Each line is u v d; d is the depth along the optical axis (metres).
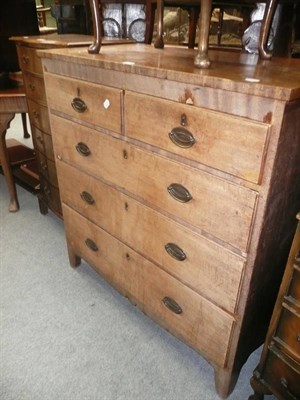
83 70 0.99
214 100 0.69
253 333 1.00
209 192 0.79
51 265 1.63
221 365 1.00
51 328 1.29
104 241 1.28
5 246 1.76
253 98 0.63
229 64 0.87
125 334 1.28
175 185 0.87
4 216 2.04
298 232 0.73
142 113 0.86
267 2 0.96
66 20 2.04
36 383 1.09
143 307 1.23
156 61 0.89
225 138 0.70
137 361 1.17
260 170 0.67
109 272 1.34
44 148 1.66
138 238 1.09
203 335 1.02
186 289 1.00
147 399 1.05
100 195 1.18
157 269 1.07
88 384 1.09
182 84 0.73
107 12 1.72
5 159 1.93
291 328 0.83
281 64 0.92
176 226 0.93
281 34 1.38
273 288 0.98
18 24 2.01
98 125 1.03
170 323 1.13
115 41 1.39
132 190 1.02
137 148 0.93
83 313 1.36
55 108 1.19
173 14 2.01
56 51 1.08
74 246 1.51
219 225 0.81
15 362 1.16
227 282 0.86
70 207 1.40
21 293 1.45
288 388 0.89
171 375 1.13
